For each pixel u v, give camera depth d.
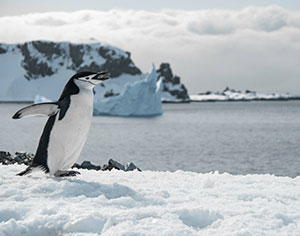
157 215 7.85
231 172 48.00
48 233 7.41
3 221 7.73
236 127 131.75
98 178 11.34
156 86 173.62
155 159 59.22
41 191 9.34
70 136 10.84
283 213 8.20
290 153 65.56
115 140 89.19
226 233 7.07
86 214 7.60
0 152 17.97
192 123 152.62
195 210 8.11
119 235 6.89
